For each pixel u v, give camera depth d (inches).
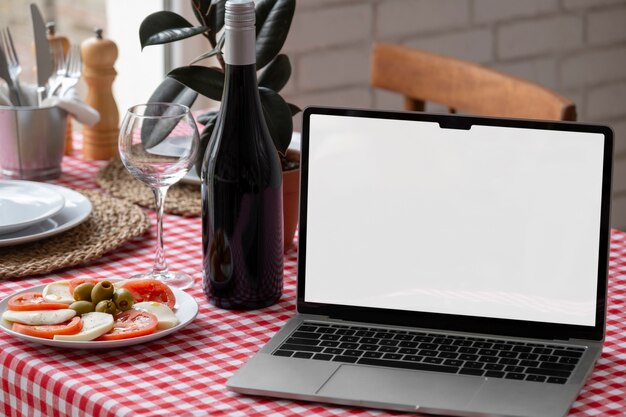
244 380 39.3
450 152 45.1
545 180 44.0
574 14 115.6
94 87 72.1
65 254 53.3
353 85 104.1
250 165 46.5
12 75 67.5
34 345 43.5
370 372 40.1
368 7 102.3
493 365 40.6
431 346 42.5
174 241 57.4
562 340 43.1
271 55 53.8
